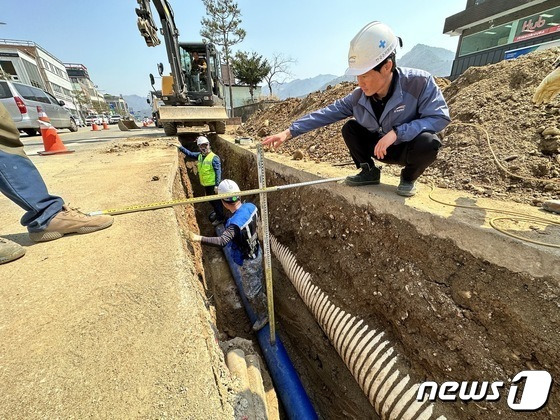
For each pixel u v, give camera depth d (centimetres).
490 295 172
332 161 444
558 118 283
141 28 649
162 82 1053
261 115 1126
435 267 206
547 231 172
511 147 289
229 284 459
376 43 187
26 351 123
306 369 311
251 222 344
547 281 151
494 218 195
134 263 186
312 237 351
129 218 255
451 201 233
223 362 159
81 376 114
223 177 846
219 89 1121
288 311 366
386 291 237
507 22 1289
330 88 795
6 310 146
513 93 347
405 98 207
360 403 244
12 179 191
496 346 167
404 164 241
